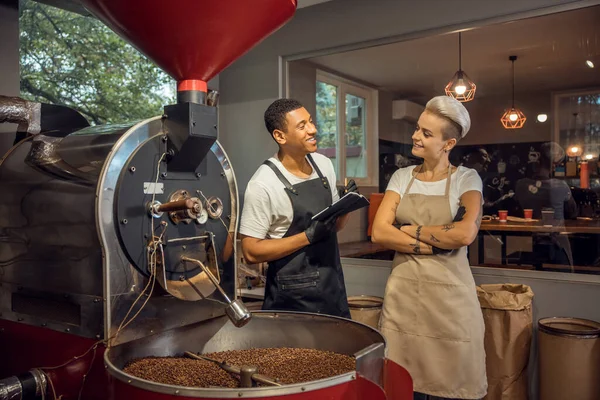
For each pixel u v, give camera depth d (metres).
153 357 1.57
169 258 1.54
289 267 2.07
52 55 3.15
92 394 1.43
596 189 2.84
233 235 1.80
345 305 2.21
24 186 1.63
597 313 2.64
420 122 2.20
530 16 2.74
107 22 1.51
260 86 3.70
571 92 2.99
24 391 1.47
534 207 3.05
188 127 1.48
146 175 1.49
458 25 2.96
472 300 2.14
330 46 3.40
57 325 1.54
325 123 3.62
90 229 1.42
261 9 1.47
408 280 2.21
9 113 1.86
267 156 3.68
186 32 1.43
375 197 3.41
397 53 3.38
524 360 2.60
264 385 1.35
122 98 3.61
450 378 2.11
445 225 2.12
